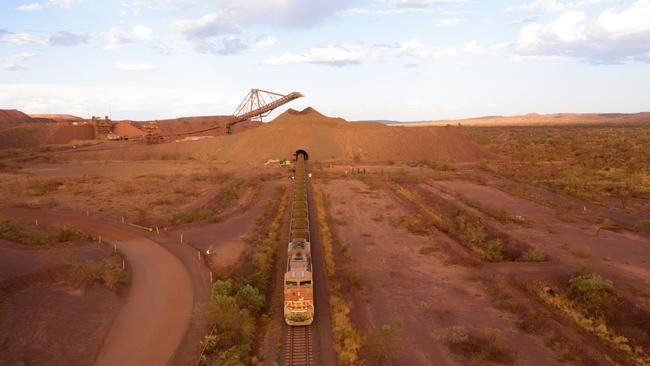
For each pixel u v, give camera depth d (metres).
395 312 28.75
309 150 121.12
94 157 127.44
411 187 76.88
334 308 28.97
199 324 25.44
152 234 46.09
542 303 29.81
